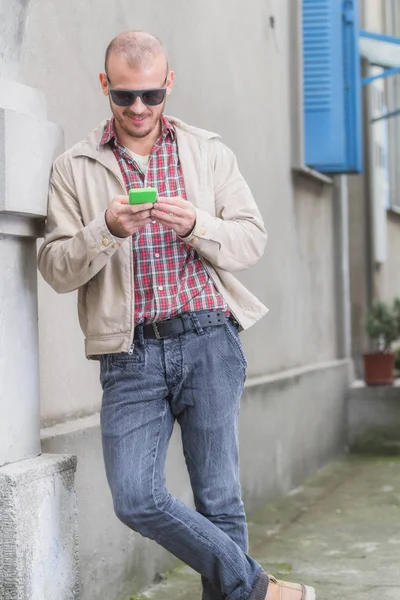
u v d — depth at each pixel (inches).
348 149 428.5
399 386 479.2
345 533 308.5
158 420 166.9
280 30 402.3
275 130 389.4
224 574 169.0
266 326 372.8
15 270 169.8
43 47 221.8
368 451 481.1
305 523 325.4
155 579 255.3
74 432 218.2
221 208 171.8
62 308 227.0
